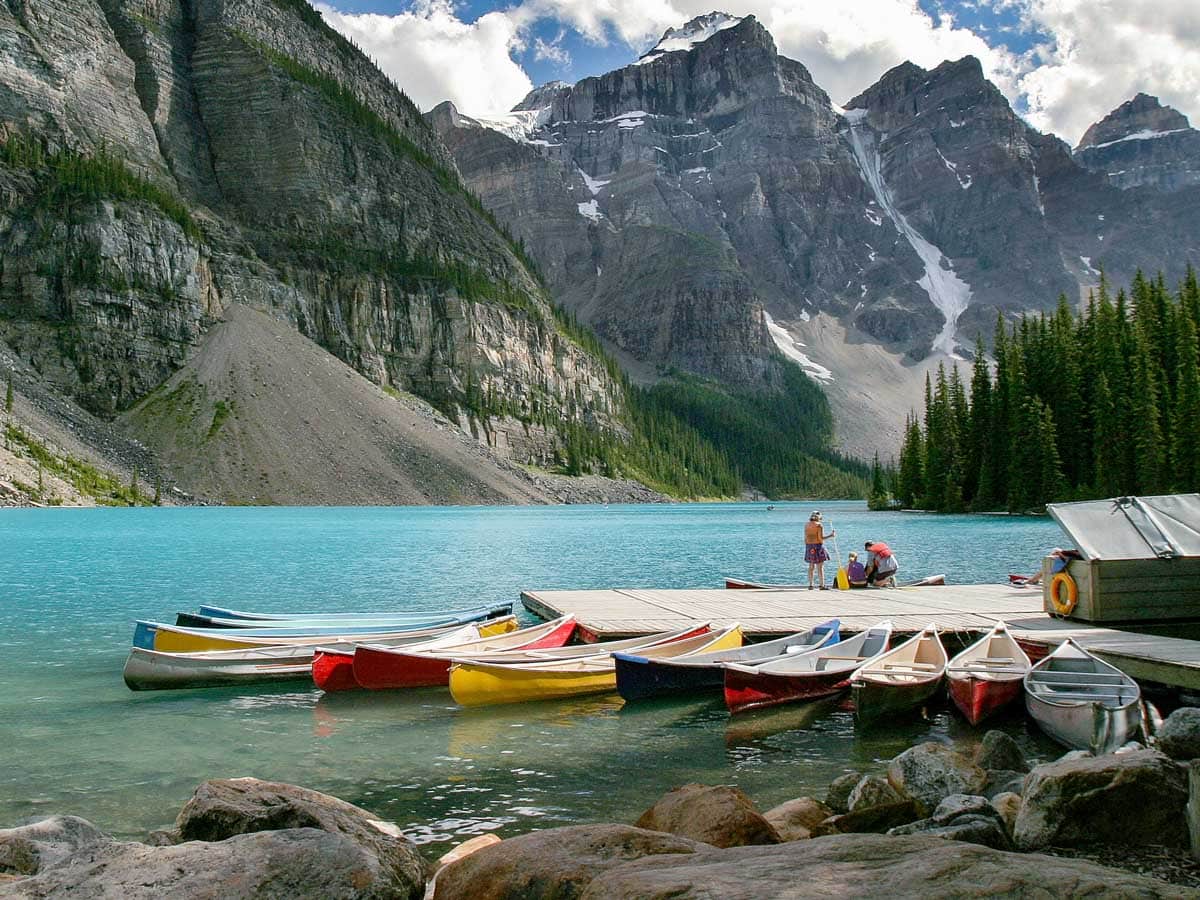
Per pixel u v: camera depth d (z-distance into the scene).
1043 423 115.62
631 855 6.41
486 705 18.42
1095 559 22.66
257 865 6.60
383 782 13.30
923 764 11.34
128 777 13.41
